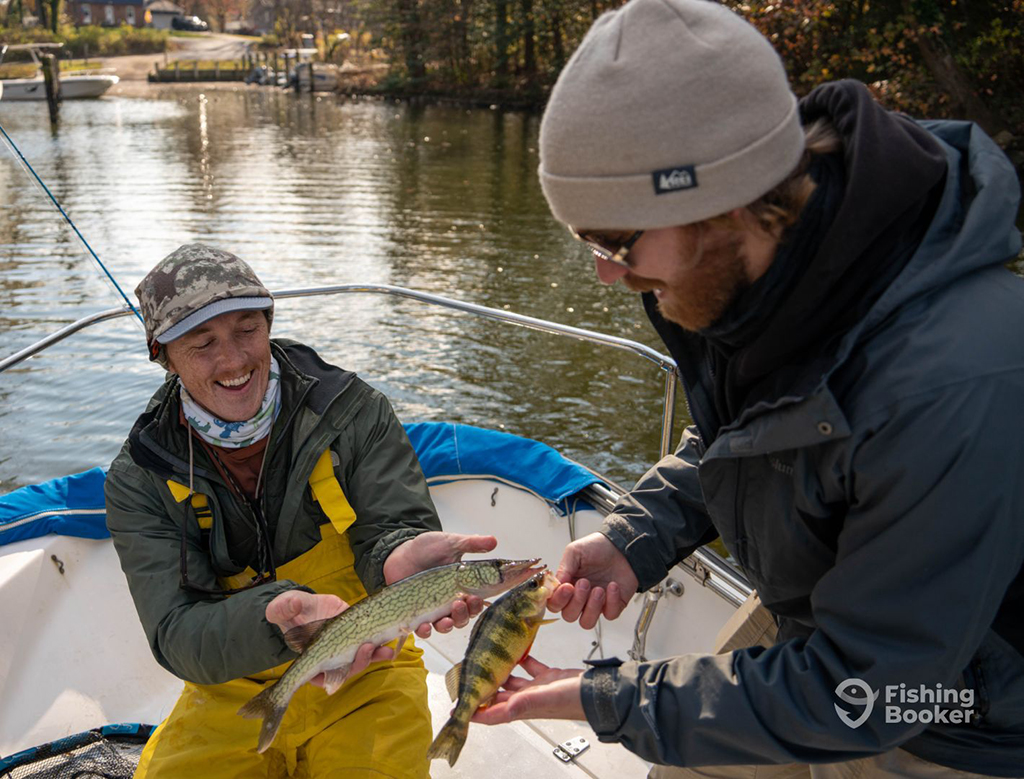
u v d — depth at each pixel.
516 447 3.70
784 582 1.53
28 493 3.29
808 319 1.31
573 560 1.98
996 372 1.20
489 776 2.66
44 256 14.05
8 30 68.00
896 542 1.26
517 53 43.56
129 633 3.12
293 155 26.75
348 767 2.13
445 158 26.73
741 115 1.19
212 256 2.10
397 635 1.95
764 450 1.40
